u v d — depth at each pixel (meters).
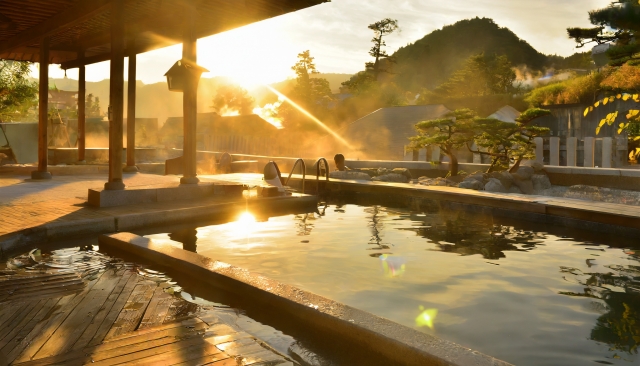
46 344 2.89
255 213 8.77
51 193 9.27
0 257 5.32
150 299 3.79
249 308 3.77
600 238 6.71
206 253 5.74
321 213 9.02
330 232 7.12
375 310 3.77
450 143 14.80
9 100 25.16
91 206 7.80
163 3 9.68
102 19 11.52
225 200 8.76
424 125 15.14
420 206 10.01
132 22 11.77
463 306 3.88
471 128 14.35
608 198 11.50
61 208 7.55
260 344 2.98
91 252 5.63
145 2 9.92
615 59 8.00
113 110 8.18
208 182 9.66
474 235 6.90
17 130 18.67
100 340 2.96
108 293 3.94
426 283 4.51
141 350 2.80
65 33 13.05
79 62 14.41
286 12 10.39
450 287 4.39
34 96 25.81
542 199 8.45
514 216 8.44
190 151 9.24
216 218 8.12
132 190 8.16
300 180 12.53
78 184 10.81
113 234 5.92
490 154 14.84
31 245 5.90
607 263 5.30
